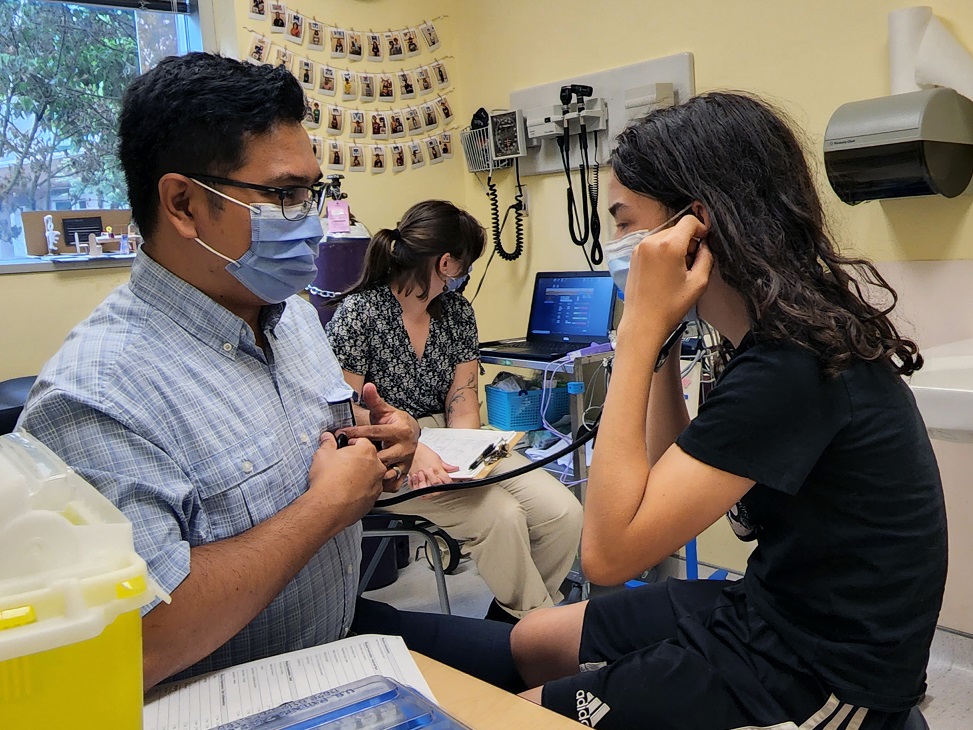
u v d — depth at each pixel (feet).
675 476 3.23
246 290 3.91
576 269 10.00
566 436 8.99
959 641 7.31
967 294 6.79
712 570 9.03
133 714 1.90
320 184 4.18
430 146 11.10
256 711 2.86
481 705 2.92
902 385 3.39
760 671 3.28
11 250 9.62
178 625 3.05
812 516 3.23
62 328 9.39
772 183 3.51
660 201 3.70
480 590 9.38
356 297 8.16
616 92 9.11
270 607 3.69
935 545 3.22
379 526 7.30
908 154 6.15
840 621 3.20
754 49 7.95
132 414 3.33
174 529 3.24
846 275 3.59
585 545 3.43
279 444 3.86
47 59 9.70
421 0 10.85
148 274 3.76
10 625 1.68
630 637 4.00
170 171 3.64
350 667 3.16
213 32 10.00
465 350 8.63
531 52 10.15
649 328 3.52
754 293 3.33
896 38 6.72
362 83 10.46
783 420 3.13
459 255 8.04
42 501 1.95
